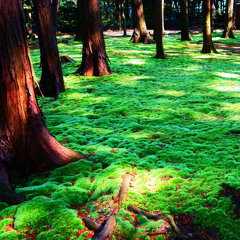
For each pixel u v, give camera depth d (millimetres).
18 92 3533
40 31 7391
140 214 2879
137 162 3932
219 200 2955
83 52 9875
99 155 4184
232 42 19203
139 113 6125
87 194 3328
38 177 3771
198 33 27688
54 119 6023
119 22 33125
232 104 6285
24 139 3707
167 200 3037
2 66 3346
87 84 8898
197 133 4816
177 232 2639
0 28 3221
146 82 8953
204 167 3645
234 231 2594
